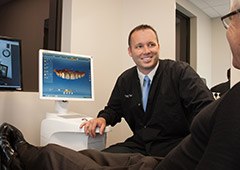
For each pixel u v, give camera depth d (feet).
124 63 9.16
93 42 8.14
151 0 8.71
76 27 7.63
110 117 5.75
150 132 5.27
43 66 5.43
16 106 6.42
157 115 5.26
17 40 6.03
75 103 7.50
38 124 6.80
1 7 11.65
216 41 8.64
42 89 5.34
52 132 5.31
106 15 8.59
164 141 5.23
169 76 5.33
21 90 6.15
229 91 2.09
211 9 8.79
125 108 5.85
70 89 5.72
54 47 7.78
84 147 5.00
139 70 5.58
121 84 5.97
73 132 5.07
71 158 3.51
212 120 2.15
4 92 6.22
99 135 5.23
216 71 8.51
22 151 4.30
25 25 9.78
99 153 3.90
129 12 9.12
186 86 5.05
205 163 1.89
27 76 8.34
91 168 3.28
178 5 8.93
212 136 1.95
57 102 5.76
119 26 9.12
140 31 5.49
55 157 3.57
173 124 5.23
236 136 1.77
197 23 9.16
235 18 2.08
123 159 3.70
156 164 3.32
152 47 5.42
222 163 1.78
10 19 10.99
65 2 7.72
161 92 5.28
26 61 8.71
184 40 9.30
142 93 5.53
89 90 6.00
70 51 7.50
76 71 5.86
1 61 5.71
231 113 1.87
